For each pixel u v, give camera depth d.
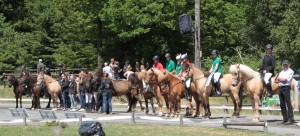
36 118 27.59
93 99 30.98
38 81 33.72
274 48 47.03
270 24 51.53
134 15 52.41
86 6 54.00
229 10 56.38
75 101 33.09
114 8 52.12
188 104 27.19
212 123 23.58
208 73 25.08
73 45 62.09
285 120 23.08
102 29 56.09
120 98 39.91
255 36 53.81
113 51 59.19
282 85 22.78
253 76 23.19
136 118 26.70
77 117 23.41
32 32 64.94
